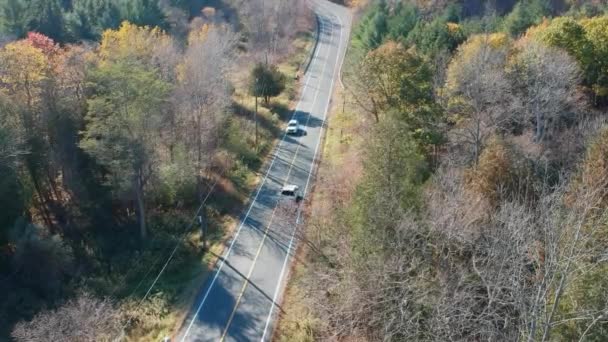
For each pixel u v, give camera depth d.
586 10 68.12
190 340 39.00
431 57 59.91
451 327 24.14
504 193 31.56
